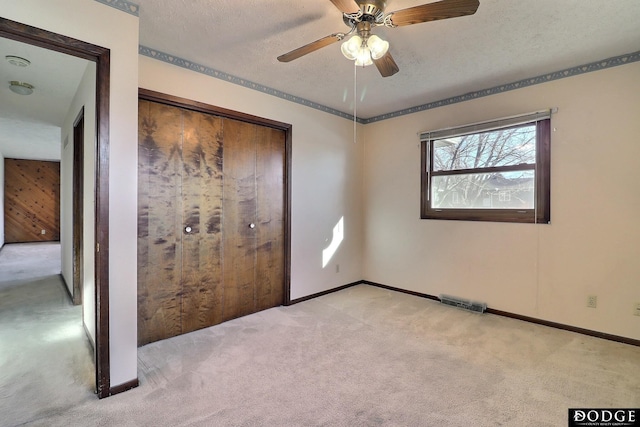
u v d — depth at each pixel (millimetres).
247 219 3158
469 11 1532
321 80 3025
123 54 1826
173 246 2656
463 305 3371
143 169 2480
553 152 2836
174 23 2076
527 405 1763
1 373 2051
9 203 7906
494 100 3176
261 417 1651
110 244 1814
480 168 3301
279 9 1928
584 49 2400
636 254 2480
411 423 1617
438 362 2232
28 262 5598
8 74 2619
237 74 2896
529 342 2557
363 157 4383
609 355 2336
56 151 6785
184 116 2689
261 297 3299
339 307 3416
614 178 2557
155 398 1802
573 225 2752
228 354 2338
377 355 2332
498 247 3186
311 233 3729
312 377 2033
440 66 2701
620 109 2518
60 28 1623
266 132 3283
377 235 4254
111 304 1826
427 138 3678
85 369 2104
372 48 1760
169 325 2641
